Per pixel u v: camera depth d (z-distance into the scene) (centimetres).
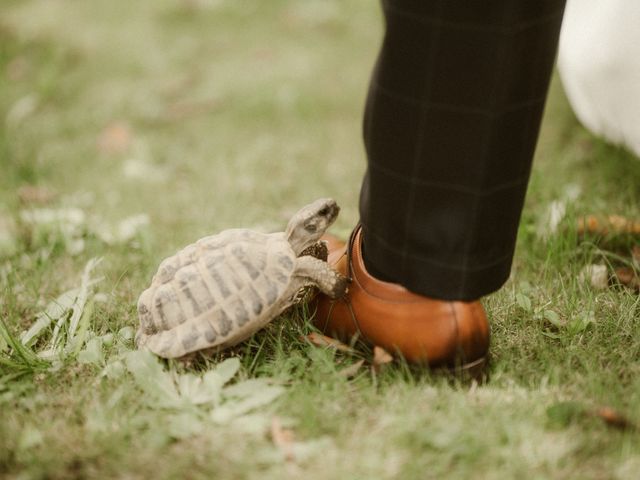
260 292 144
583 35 164
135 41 274
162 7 305
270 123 212
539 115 138
